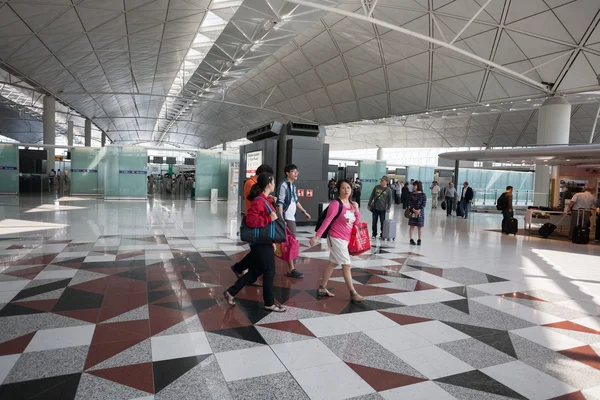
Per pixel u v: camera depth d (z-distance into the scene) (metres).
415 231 13.08
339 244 5.10
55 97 32.94
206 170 26.73
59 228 11.07
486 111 26.31
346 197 5.16
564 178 15.88
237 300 5.06
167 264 6.91
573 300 5.43
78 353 3.44
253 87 35.59
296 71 29.61
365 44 22.81
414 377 3.19
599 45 15.84
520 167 26.38
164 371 3.16
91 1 15.41
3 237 9.41
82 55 22.27
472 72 21.16
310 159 12.74
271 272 4.66
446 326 4.34
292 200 6.66
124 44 21.14
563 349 3.80
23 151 31.05
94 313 4.44
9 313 4.38
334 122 34.78
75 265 6.68
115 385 2.93
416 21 18.78
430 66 22.16
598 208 12.38
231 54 23.58
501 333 4.18
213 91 34.19
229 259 7.44
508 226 12.99
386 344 3.82
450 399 2.88
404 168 34.50
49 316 4.31
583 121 28.75
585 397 2.95
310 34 24.02
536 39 17.06
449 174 33.66
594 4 14.36
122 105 43.62
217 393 2.86
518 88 20.67
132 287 5.48
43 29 17.67
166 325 4.14
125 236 9.92
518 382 3.15
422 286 5.99
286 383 3.03
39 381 2.96
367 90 27.62
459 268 7.35
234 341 3.79
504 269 7.37
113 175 24.88
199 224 12.87
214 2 17.77
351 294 5.16
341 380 3.10
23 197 24.55
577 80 18.09
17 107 45.50
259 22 18.30
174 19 18.39
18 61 21.84
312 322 4.36
